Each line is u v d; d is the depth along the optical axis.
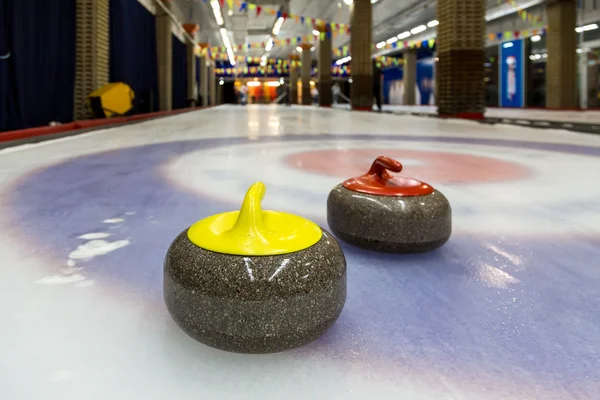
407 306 0.85
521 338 0.74
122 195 1.81
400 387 0.61
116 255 1.11
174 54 16.34
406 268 1.03
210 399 0.57
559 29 13.97
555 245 1.21
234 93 37.78
